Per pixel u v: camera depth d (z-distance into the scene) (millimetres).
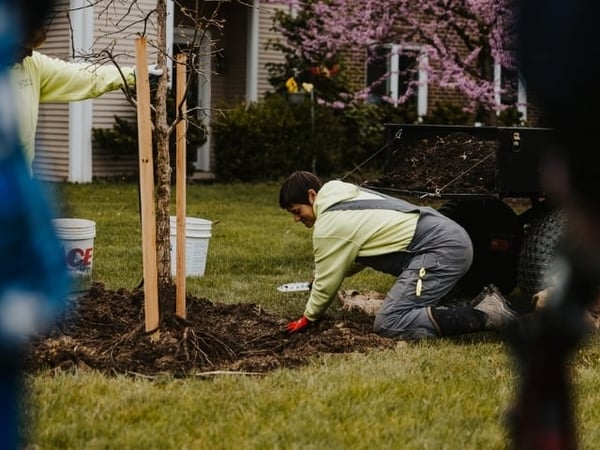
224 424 4418
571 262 1705
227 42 21109
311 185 6414
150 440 4172
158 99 5914
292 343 6148
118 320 6301
